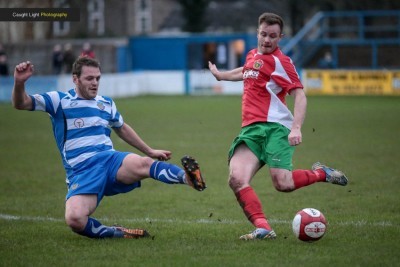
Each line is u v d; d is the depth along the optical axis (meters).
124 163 22.53
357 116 72.56
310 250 21.45
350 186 35.19
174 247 22.14
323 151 48.25
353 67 116.19
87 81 22.84
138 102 95.06
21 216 28.56
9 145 53.72
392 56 115.00
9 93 98.50
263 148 22.98
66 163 22.95
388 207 29.62
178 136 57.94
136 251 21.55
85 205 22.28
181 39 126.75
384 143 51.97
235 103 92.12
